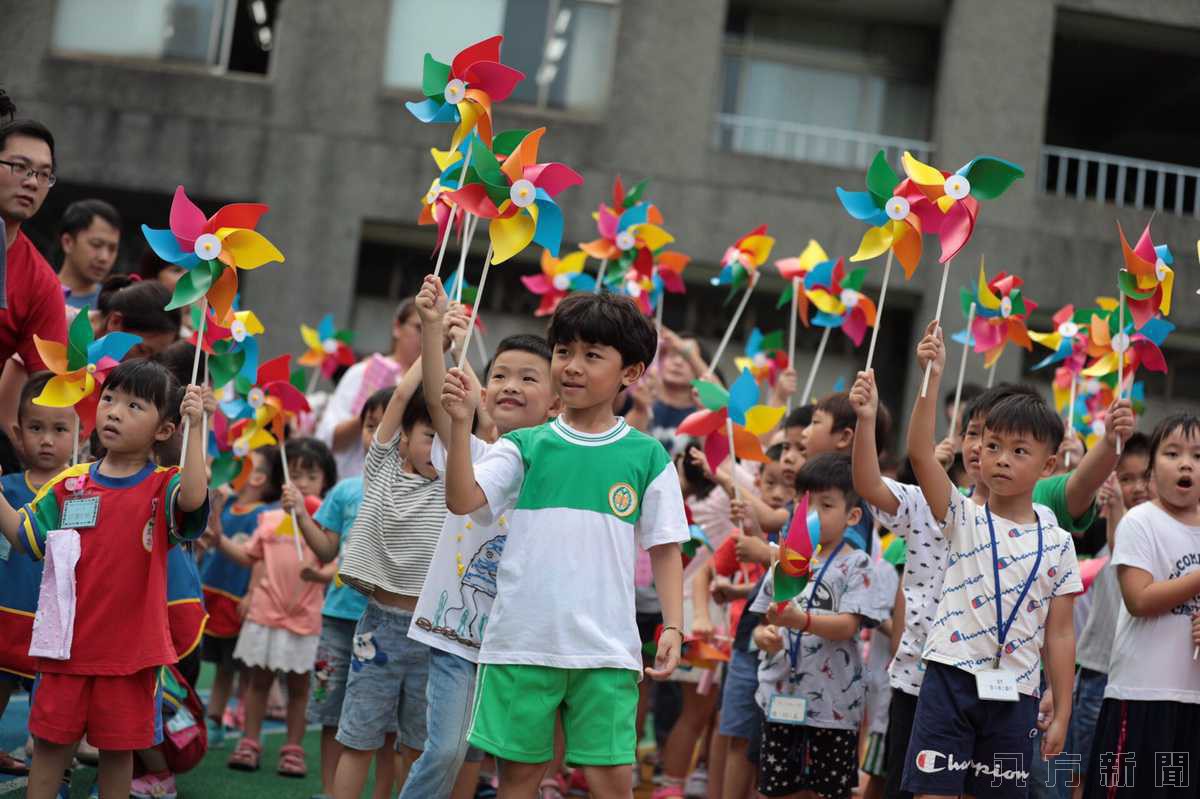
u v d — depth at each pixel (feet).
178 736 14.44
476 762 13.24
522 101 41.98
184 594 13.83
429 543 13.29
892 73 45.80
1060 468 17.74
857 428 11.85
